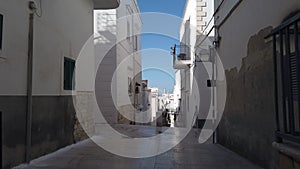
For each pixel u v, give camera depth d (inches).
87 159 260.1
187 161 263.9
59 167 226.8
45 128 266.7
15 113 219.3
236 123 310.3
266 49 227.3
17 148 221.8
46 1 269.7
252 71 259.6
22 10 230.1
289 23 172.6
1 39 203.6
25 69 233.3
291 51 187.8
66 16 321.1
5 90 207.5
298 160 158.4
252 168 236.2
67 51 323.3
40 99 257.4
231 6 326.3
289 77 174.7
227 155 297.7
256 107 249.4
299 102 161.2
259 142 242.4
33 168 221.3
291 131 170.7
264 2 231.5
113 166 236.8
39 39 256.2
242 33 288.5
